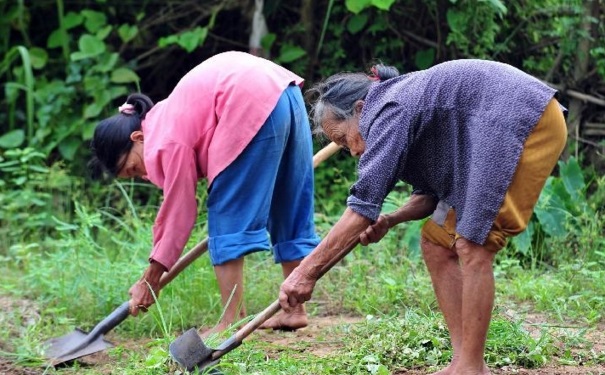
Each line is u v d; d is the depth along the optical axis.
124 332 7.34
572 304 7.28
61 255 8.41
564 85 10.59
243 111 6.33
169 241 6.34
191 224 6.39
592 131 10.54
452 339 5.37
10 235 10.15
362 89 5.18
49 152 11.12
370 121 4.94
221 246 6.45
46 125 11.29
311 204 6.94
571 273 7.90
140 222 9.02
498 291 7.75
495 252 4.87
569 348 5.96
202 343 5.53
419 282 7.61
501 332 5.97
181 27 11.90
